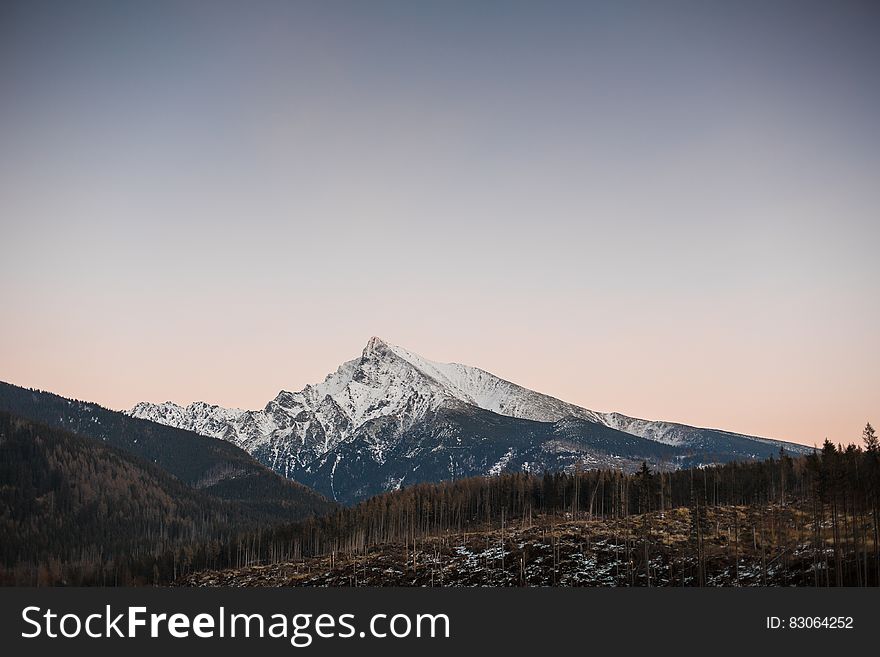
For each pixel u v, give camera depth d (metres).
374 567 148.75
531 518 181.38
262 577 164.50
